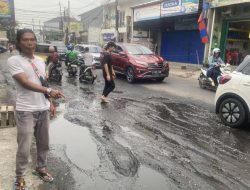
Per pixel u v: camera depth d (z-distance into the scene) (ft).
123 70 49.78
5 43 177.58
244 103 23.43
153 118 26.76
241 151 19.25
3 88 39.27
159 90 42.24
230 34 66.95
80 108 29.63
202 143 20.49
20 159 12.77
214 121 26.27
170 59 89.10
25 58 12.36
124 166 16.35
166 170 16.06
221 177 15.51
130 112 28.68
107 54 31.65
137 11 93.35
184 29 81.66
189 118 27.12
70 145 19.30
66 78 52.47
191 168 16.44
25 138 12.55
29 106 12.52
